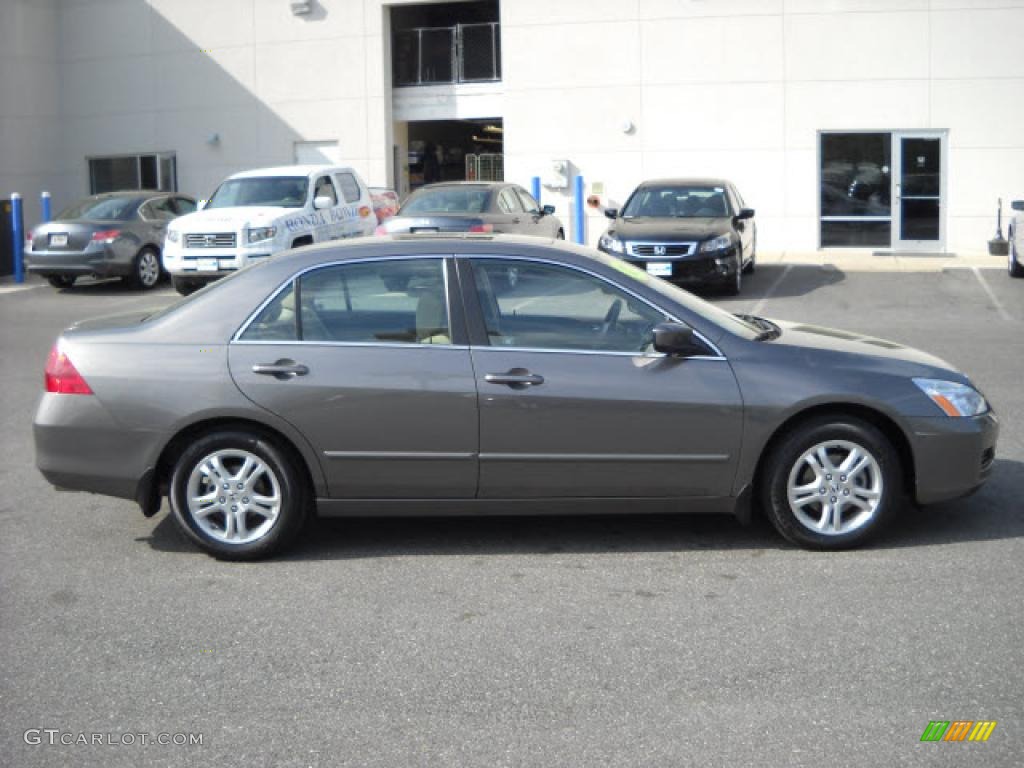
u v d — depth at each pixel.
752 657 4.60
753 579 5.51
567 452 5.77
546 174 25.66
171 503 5.88
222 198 18.53
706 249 16.80
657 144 25.02
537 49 25.39
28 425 9.44
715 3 24.34
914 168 23.91
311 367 5.78
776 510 5.85
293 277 5.93
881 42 23.72
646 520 6.55
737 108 24.53
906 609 5.07
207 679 4.50
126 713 4.23
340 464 5.80
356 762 3.83
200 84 27.88
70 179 29.14
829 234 24.48
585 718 4.11
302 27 27.03
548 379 5.74
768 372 5.78
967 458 5.87
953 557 5.76
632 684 4.38
